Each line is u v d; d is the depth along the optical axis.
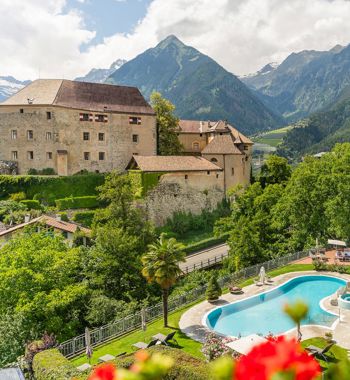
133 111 97.12
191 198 86.88
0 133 89.75
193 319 37.66
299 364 1.67
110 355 29.95
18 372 22.98
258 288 45.59
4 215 76.69
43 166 89.38
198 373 22.33
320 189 58.03
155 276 36.25
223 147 94.56
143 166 82.50
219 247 78.00
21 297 37.91
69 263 44.56
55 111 88.81
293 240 60.59
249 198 73.00
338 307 39.84
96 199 86.81
